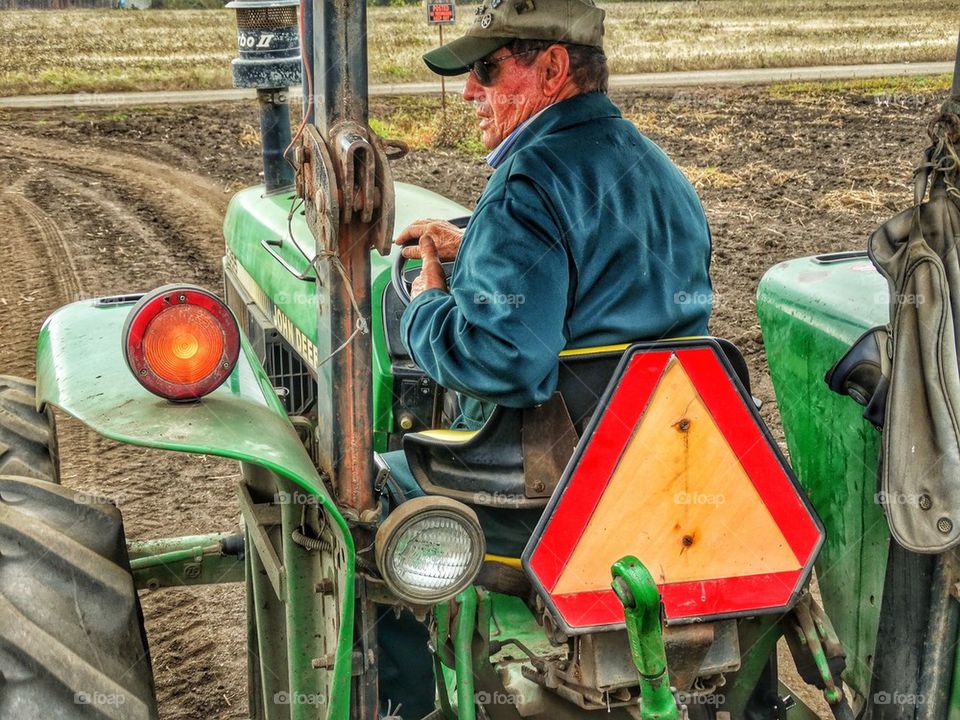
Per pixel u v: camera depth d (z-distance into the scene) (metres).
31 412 2.85
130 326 1.82
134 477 4.83
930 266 1.84
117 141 14.89
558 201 1.98
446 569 1.80
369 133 1.75
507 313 1.90
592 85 2.17
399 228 3.40
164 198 10.95
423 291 2.15
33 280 7.95
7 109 18.67
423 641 2.71
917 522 1.89
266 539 2.24
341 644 1.79
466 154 13.75
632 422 1.87
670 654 1.94
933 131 1.88
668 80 24.33
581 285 2.01
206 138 15.16
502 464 2.03
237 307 4.17
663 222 2.12
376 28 39.62
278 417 1.95
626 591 1.69
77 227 9.63
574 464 1.87
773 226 9.51
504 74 2.18
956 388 1.85
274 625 2.43
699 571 1.94
